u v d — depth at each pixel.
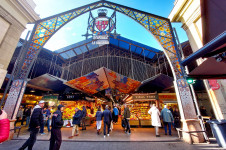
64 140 4.86
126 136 5.65
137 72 10.52
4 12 4.40
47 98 10.29
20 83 5.68
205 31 2.34
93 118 11.72
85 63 11.87
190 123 4.75
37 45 6.61
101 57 11.55
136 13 7.69
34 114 3.45
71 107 10.24
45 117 6.84
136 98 9.11
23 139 4.86
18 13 5.02
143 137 5.41
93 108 12.63
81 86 9.40
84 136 5.69
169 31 6.79
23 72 5.95
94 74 8.11
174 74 5.76
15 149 3.76
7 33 4.52
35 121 3.36
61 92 11.54
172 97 9.25
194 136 4.49
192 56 1.91
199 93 8.55
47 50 11.25
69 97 10.28
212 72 2.76
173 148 3.91
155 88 9.86
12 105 5.23
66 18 7.66
